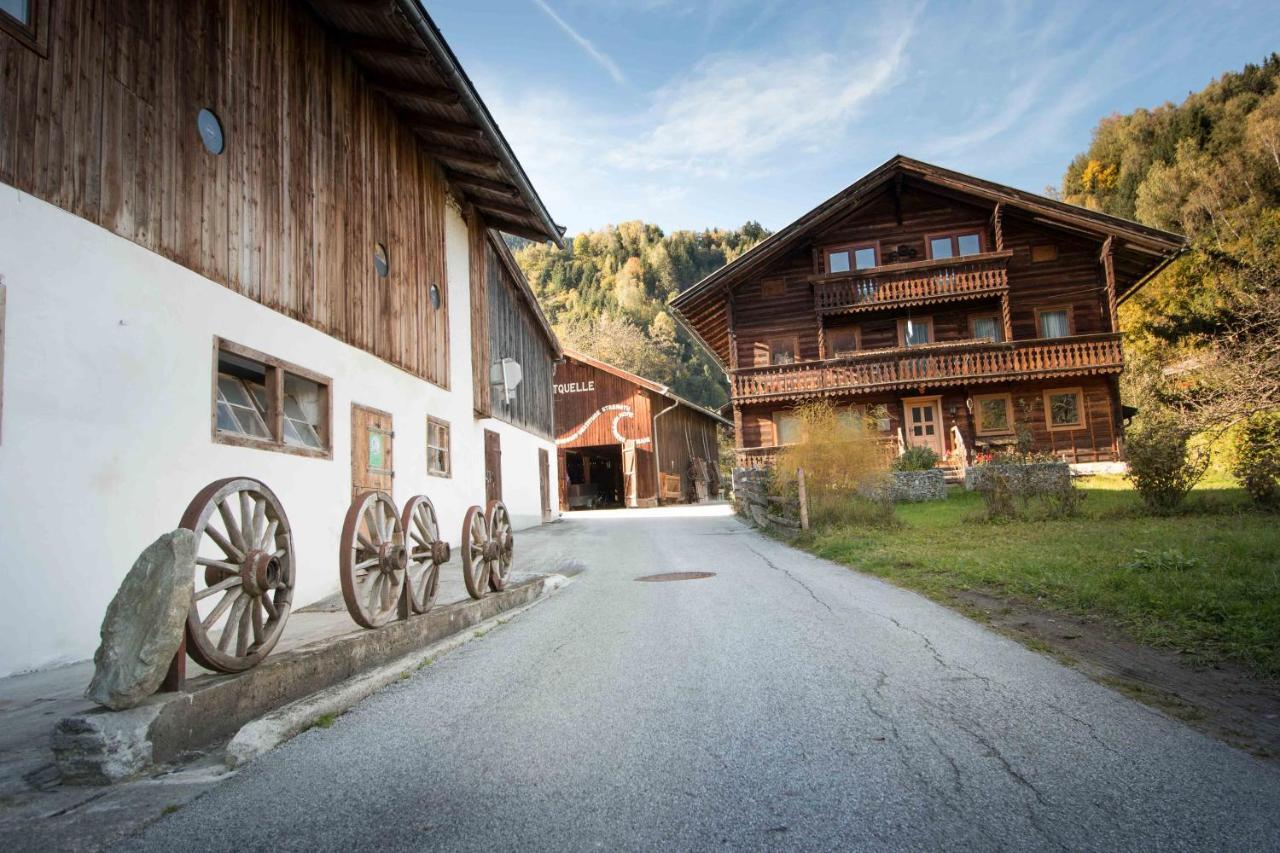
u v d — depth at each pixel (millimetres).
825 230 23547
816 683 3822
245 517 3715
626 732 3227
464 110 10094
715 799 2525
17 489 4395
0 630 4238
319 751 3154
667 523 17453
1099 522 10391
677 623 5527
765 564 8867
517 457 17594
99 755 2748
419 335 11297
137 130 5578
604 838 2271
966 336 23125
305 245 8008
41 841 2303
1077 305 22438
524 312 19281
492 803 2562
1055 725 3137
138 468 5316
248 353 6809
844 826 2297
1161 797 2449
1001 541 9047
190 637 3174
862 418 15398
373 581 4852
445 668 4602
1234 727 3090
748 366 23875
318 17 8570
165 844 2295
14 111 4551
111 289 5203
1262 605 4836
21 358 4473
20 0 4711
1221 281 18203
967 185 22062
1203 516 10242
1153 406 20500
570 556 10859
